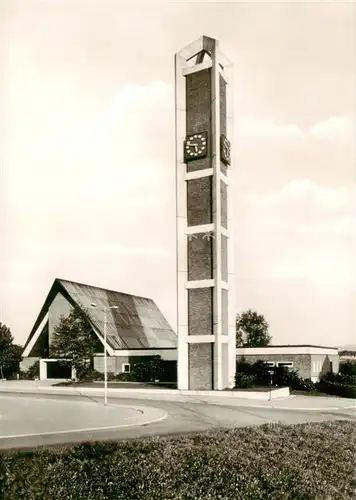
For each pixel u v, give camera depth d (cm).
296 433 2205
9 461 1571
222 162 4800
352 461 1883
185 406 3562
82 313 5900
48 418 2861
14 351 7175
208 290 4575
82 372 5816
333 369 5794
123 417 2897
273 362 5188
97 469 1565
